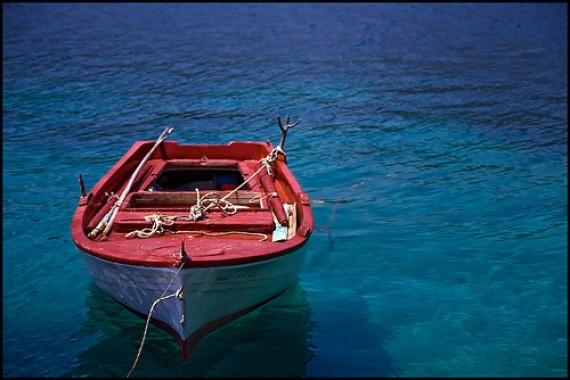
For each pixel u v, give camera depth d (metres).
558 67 26.27
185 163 11.47
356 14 42.38
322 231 11.59
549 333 8.52
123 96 21.12
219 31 34.56
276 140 16.86
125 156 10.94
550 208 12.56
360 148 16.23
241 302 8.05
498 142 16.69
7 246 10.98
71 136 17.06
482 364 7.86
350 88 22.41
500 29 36.50
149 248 7.66
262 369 7.67
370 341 8.28
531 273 10.12
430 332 8.52
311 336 8.36
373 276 10.02
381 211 12.48
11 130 17.47
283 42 31.30
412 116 19.02
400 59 27.55
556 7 46.44
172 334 7.83
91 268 8.30
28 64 25.55
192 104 20.28
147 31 34.22
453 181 14.02
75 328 8.56
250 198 9.38
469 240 11.25
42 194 13.28
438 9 45.50
